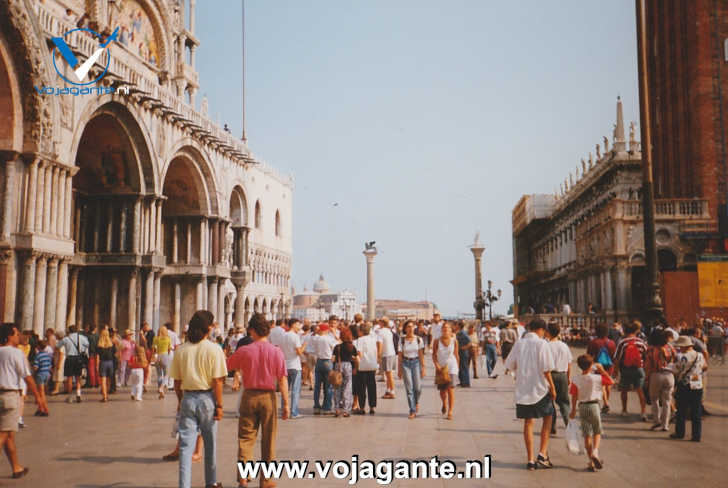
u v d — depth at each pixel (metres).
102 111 30.89
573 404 10.95
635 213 48.16
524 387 10.73
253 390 9.34
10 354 10.09
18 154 25.00
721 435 13.55
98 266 35.28
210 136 42.06
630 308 46.94
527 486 9.45
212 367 8.94
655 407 14.34
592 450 10.47
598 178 59.25
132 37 41.00
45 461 11.19
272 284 69.75
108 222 35.53
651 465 10.80
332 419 16.16
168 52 45.12
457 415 16.75
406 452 11.88
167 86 44.75
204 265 43.47
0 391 9.98
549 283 82.44
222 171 45.97
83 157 34.75
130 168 35.06
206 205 44.03
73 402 19.89
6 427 9.90
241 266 53.56
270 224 68.62
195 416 8.90
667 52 52.31
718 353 31.06
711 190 47.81
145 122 34.22
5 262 24.61
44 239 25.56
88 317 35.50
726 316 38.12
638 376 15.60
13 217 24.97
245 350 9.48
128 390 23.67
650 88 55.94
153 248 36.16
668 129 52.28
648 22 56.19
